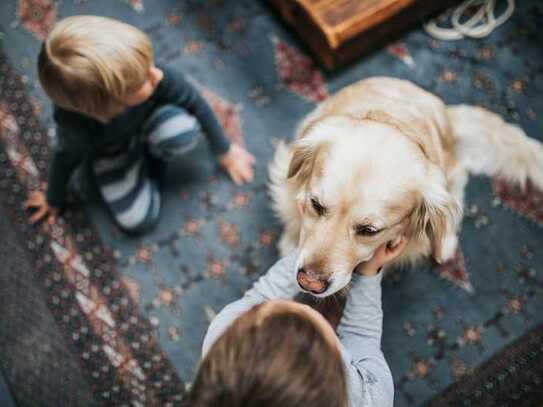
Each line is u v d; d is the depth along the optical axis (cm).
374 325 139
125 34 147
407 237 147
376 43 212
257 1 218
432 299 190
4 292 190
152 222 195
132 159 191
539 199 197
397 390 182
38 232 196
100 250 195
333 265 131
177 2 218
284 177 173
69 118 161
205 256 195
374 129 134
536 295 189
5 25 215
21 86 208
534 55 212
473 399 180
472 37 214
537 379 180
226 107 209
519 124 206
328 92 209
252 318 94
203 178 203
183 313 190
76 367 184
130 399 182
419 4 203
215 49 214
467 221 196
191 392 92
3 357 185
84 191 200
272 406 86
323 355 91
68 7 217
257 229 197
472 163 194
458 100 209
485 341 185
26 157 202
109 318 189
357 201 127
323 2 191
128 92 152
